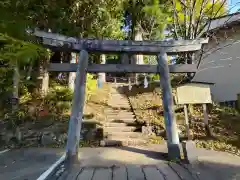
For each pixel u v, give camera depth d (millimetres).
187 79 9656
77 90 6188
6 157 6266
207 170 4812
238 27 10430
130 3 15281
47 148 7230
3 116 8617
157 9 14523
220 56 11039
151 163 5371
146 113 9758
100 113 10000
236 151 6203
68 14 9555
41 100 9758
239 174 4555
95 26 10164
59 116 8922
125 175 4508
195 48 6852
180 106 9289
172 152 5641
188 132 7016
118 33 12453
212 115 8812
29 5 8422
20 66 9359
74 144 5566
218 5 10484
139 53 6867
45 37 6496
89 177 4414
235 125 7789
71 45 6609
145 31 16312
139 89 13523
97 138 7926
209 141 7039
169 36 15961
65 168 4996
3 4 7270
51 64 6707
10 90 8859
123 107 10711
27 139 7824
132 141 7465
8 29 7043
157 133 8242
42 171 4977
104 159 5734
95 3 9273
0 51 7426
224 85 10742
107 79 23422
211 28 10438
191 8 8906
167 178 4340
